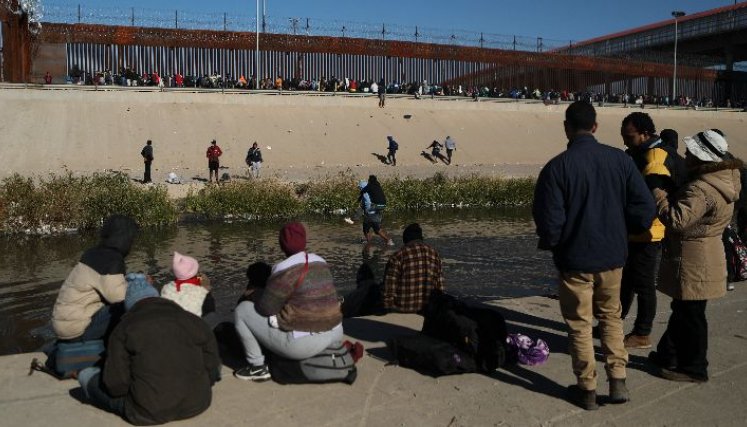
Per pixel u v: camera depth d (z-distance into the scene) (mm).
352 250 15383
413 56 49781
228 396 4707
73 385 4895
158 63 42906
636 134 5629
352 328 6457
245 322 4941
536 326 6574
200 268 13148
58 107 34406
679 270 4941
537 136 43062
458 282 12188
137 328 4199
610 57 61625
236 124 36531
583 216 4344
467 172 31797
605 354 4660
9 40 36625
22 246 15836
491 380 5086
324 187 23438
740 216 8531
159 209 19344
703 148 4863
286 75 46938
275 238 17203
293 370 4871
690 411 4578
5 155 28984
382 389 4879
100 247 5051
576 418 4449
